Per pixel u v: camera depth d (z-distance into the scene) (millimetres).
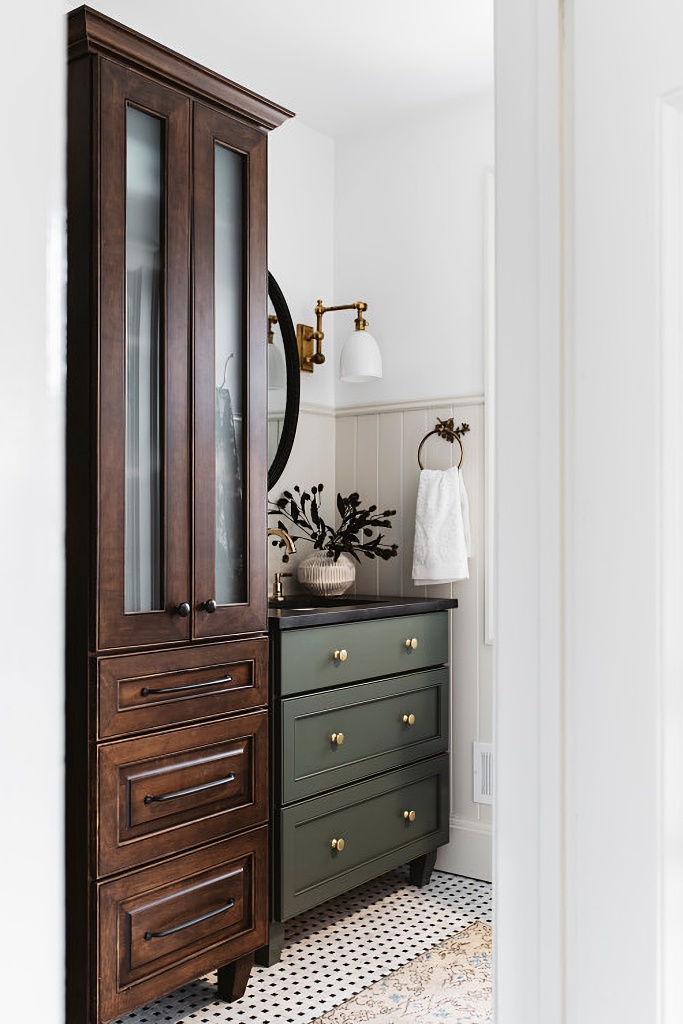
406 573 3521
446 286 3443
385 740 2971
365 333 3447
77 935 1996
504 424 728
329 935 2818
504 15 729
